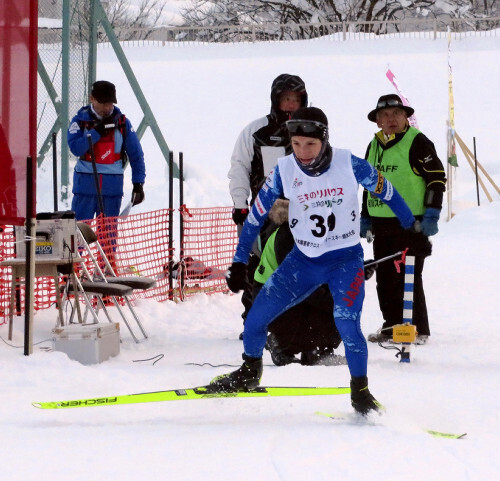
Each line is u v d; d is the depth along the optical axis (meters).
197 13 165.88
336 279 14.95
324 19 156.75
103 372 19.14
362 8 157.88
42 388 17.62
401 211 15.73
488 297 31.14
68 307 27.30
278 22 161.62
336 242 15.03
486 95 94.88
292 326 20.33
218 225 35.38
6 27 21.36
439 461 11.98
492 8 168.12
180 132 82.25
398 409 15.47
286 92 23.39
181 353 22.42
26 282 20.91
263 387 16.39
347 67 108.75
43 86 46.28
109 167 29.89
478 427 14.31
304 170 15.08
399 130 23.64
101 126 29.58
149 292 30.72
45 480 11.40
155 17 169.75
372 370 19.41
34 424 14.80
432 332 25.19
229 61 114.25
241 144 23.95
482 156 74.88
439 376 18.67
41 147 46.28
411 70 106.38
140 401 15.23
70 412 15.56
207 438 13.39
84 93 45.41
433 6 157.75
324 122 14.77
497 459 12.14
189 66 111.75
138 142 30.53
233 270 15.59
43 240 22.88
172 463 12.02
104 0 163.75
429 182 23.05
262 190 15.55
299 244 15.24
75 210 30.11
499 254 41.78
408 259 21.62
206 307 29.61
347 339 14.62
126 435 13.73
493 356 21.45
